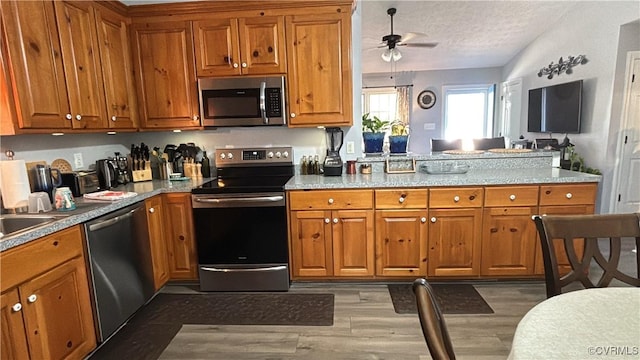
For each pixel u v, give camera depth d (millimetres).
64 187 2150
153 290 2557
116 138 3094
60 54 2100
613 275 1292
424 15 4660
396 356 1938
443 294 2578
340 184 2586
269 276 2707
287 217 2668
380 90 7535
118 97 2652
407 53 6230
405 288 2715
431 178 2633
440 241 2623
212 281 2736
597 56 4262
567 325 918
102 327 1998
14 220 1844
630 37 3914
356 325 2242
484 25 5086
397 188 2578
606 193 4176
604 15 4129
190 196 2682
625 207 4172
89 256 1908
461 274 2654
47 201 1965
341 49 2725
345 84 2764
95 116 2398
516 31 5371
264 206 2621
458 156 2990
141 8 2732
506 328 2156
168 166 3035
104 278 2014
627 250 3338
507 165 3002
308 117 2814
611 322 930
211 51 2779
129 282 2250
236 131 3209
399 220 2615
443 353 599
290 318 2350
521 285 2697
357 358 1931
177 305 2561
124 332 2232
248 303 2566
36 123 1922
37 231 1572
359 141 3111
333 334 2156
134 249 2305
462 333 2111
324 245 2686
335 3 2668
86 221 1896
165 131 3234
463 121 7559
